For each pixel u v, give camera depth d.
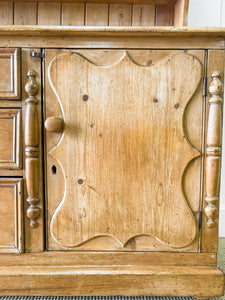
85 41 0.73
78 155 0.75
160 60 0.73
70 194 0.76
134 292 0.76
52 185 0.76
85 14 0.97
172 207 0.76
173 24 0.97
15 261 0.77
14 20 0.97
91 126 0.74
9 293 0.76
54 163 0.76
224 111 1.19
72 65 0.73
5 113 0.75
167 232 0.77
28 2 0.96
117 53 0.73
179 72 0.73
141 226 0.76
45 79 0.74
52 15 0.97
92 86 0.73
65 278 0.76
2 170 0.76
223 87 0.73
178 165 0.75
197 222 0.77
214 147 0.74
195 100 0.74
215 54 0.73
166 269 0.76
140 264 0.78
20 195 0.76
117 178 0.75
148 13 0.97
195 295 0.76
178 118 0.74
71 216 0.76
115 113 0.74
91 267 0.77
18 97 0.74
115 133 0.74
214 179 0.74
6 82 0.74
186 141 0.75
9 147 0.75
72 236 0.77
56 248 0.78
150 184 0.75
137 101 0.74
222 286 0.76
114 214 0.76
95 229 0.77
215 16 1.16
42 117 0.75
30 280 0.76
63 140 0.75
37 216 0.76
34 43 0.74
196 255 0.77
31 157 0.75
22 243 0.77
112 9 0.97
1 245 0.77
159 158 0.75
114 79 0.73
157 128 0.74
